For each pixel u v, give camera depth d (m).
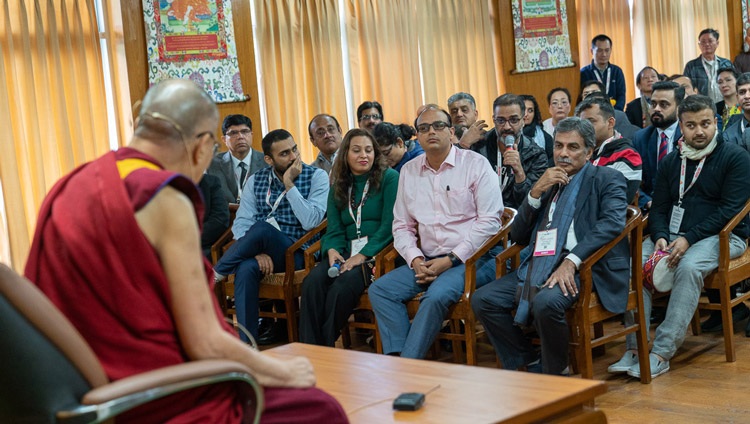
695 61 9.73
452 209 4.35
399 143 5.37
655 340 4.11
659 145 5.32
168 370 1.75
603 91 7.11
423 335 3.99
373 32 8.03
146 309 1.80
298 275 4.88
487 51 9.01
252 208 5.23
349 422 2.14
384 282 4.23
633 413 3.54
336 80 7.76
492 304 3.91
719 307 4.18
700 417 3.43
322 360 2.83
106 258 1.78
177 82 1.99
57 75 6.32
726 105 7.46
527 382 2.38
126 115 6.67
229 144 6.11
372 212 4.66
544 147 6.11
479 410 2.18
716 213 4.22
